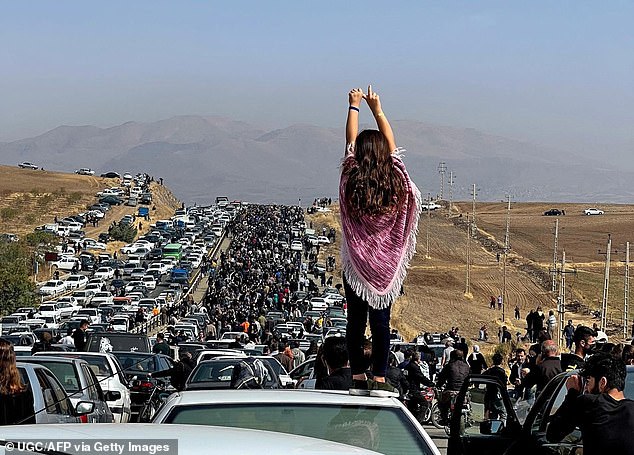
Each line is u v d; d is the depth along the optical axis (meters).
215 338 58.59
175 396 7.41
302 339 59.75
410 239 7.29
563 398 10.63
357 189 7.14
